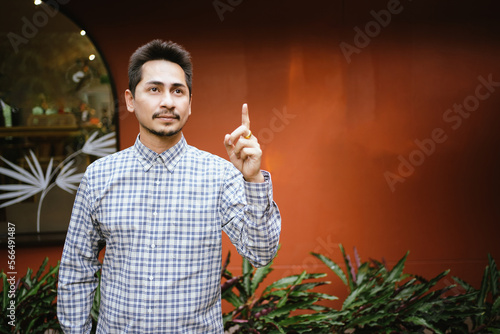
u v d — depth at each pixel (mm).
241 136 1208
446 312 2104
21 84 2838
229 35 2982
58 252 2959
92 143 2904
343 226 3139
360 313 2148
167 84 1229
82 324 1314
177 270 1235
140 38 2920
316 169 3102
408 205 3158
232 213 1290
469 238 3189
